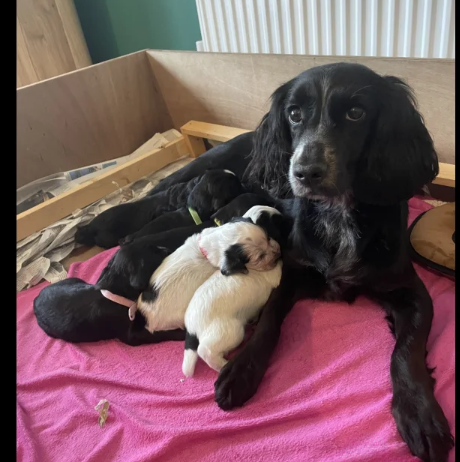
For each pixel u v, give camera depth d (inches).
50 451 17.7
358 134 18.0
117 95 38.4
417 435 14.9
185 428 16.9
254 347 18.6
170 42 44.2
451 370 16.9
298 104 18.5
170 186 31.1
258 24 33.9
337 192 17.6
